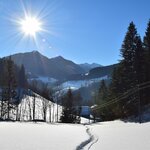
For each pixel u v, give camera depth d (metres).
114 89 63.09
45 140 15.40
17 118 80.31
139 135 18.50
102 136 19.50
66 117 82.06
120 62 61.72
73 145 13.34
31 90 116.56
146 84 59.28
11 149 11.72
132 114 57.22
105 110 75.19
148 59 61.94
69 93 88.31
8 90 78.75
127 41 61.19
